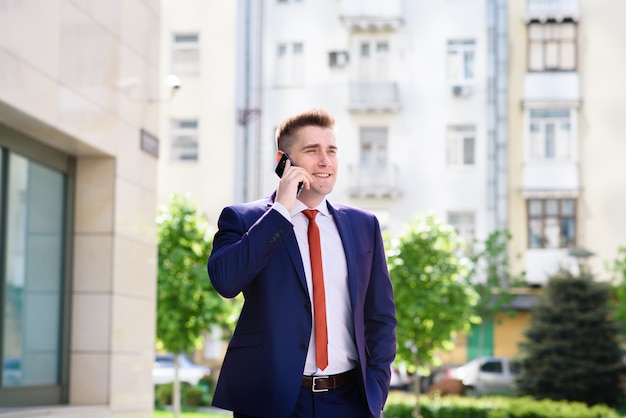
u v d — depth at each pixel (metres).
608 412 16.95
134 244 10.63
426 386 26.89
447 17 30.75
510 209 30.20
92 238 10.02
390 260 16.95
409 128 30.67
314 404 3.47
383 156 30.81
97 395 9.89
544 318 25.98
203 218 15.77
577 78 30.16
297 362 3.40
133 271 10.61
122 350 10.25
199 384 24.59
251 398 3.41
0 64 7.50
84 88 9.30
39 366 9.41
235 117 30.11
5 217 8.70
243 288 3.40
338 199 30.69
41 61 8.33
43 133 8.91
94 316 9.97
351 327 3.54
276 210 3.37
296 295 3.44
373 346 3.64
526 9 30.44
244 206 3.60
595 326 25.67
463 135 30.59
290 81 30.72
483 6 30.66
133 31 10.73
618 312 26.25
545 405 17.19
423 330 16.92
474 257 27.84
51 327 9.64
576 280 26.02
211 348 29.16
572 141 30.09
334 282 3.53
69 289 9.92
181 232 15.34
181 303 15.10
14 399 8.84
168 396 23.64
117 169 10.15
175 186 30.11
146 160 11.08
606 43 30.19
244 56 30.64
